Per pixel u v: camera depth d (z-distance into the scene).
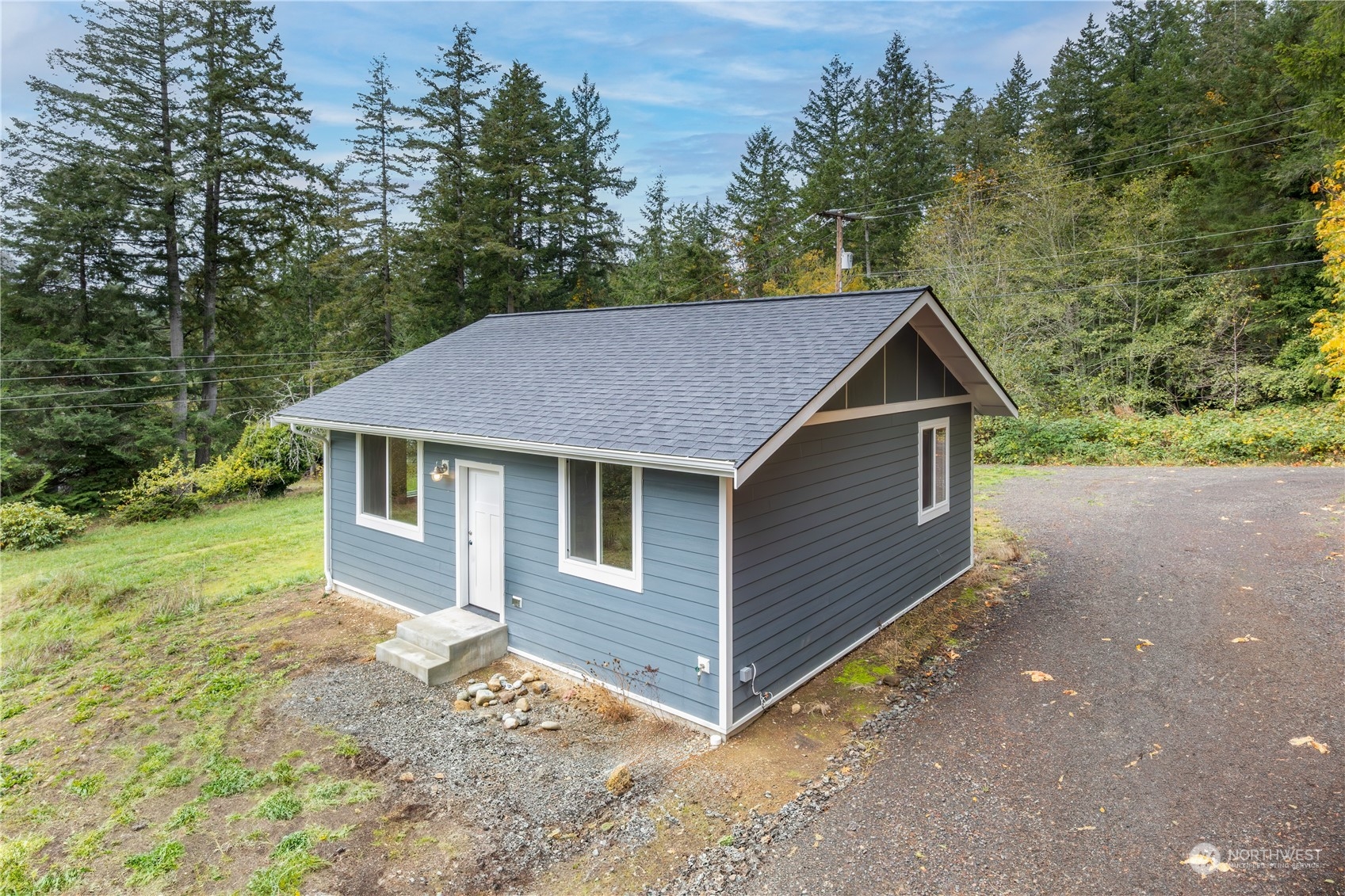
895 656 7.82
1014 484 17.17
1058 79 33.03
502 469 8.11
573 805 5.33
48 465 23.42
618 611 6.96
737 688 6.29
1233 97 23.08
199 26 25.11
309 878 4.66
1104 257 23.25
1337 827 4.56
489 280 29.78
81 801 5.75
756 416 6.16
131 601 11.07
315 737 6.55
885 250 33.62
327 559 11.08
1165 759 5.48
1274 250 21.11
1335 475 15.23
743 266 38.34
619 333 10.22
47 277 24.11
